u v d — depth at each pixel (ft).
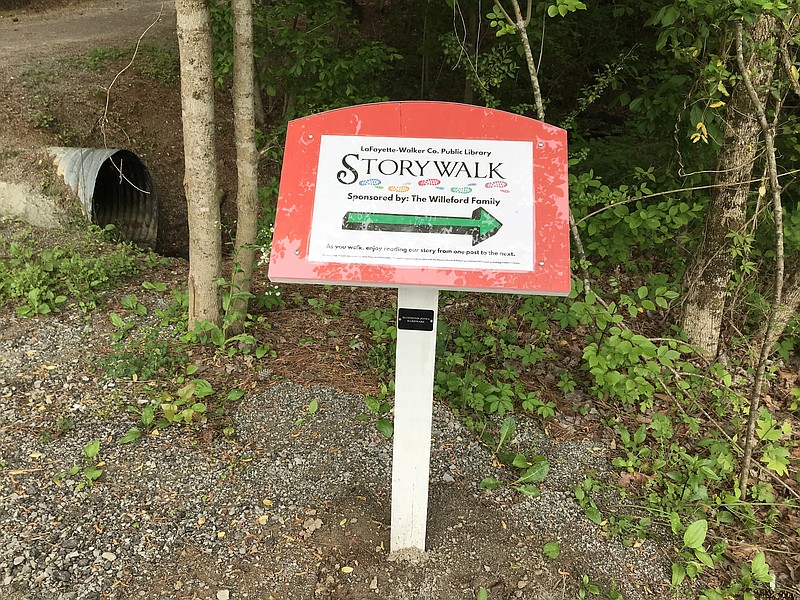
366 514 9.74
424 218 7.18
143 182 25.53
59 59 33.37
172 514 9.51
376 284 6.99
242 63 12.49
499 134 7.41
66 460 10.35
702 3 10.08
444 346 13.53
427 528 9.52
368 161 7.39
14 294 15.25
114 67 33.55
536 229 7.11
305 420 11.60
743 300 15.51
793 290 14.78
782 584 9.34
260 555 8.98
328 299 16.46
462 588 8.69
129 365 12.67
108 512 9.45
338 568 8.86
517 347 13.62
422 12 30.17
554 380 13.62
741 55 9.68
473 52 26.32
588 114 30.78
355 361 13.56
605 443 11.85
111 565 8.66
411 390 7.75
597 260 18.89
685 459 11.06
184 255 27.48
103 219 25.53
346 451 10.93
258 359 13.33
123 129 30.25
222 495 9.91
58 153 22.97
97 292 16.24
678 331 14.42
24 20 44.88
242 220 13.82
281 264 7.09
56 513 9.36
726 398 12.45
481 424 11.79
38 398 11.84
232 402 11.98
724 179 13.43
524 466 10.77
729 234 12.40
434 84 32.40
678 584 9.03
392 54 20.63
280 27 19.89
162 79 34.12
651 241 15.56
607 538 9.72
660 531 10.00
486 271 6.98
